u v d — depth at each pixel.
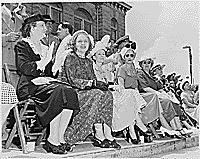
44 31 3.02
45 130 2.79
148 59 3.94
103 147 2.84
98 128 2.88
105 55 3.25
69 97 2.53
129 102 3.11
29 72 2.70
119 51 3.40
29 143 2.93
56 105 2.51
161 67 3.99
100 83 2.96
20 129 2.66
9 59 3.12
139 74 3.72
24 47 2.75
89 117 2.77
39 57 2.81
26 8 3.36
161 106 3.53
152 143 3.13
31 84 2.68
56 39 3.36
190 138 3.66
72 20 3.74
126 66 3.41
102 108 2.85
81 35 2.99
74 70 2.87
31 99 2.70
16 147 2.85
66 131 2.65
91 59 3.16
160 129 3.68
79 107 2.61
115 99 3.11
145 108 3.38
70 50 2.99
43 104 2.56
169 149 3.29
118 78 3.32
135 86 3.40
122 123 3.08
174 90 3.97
